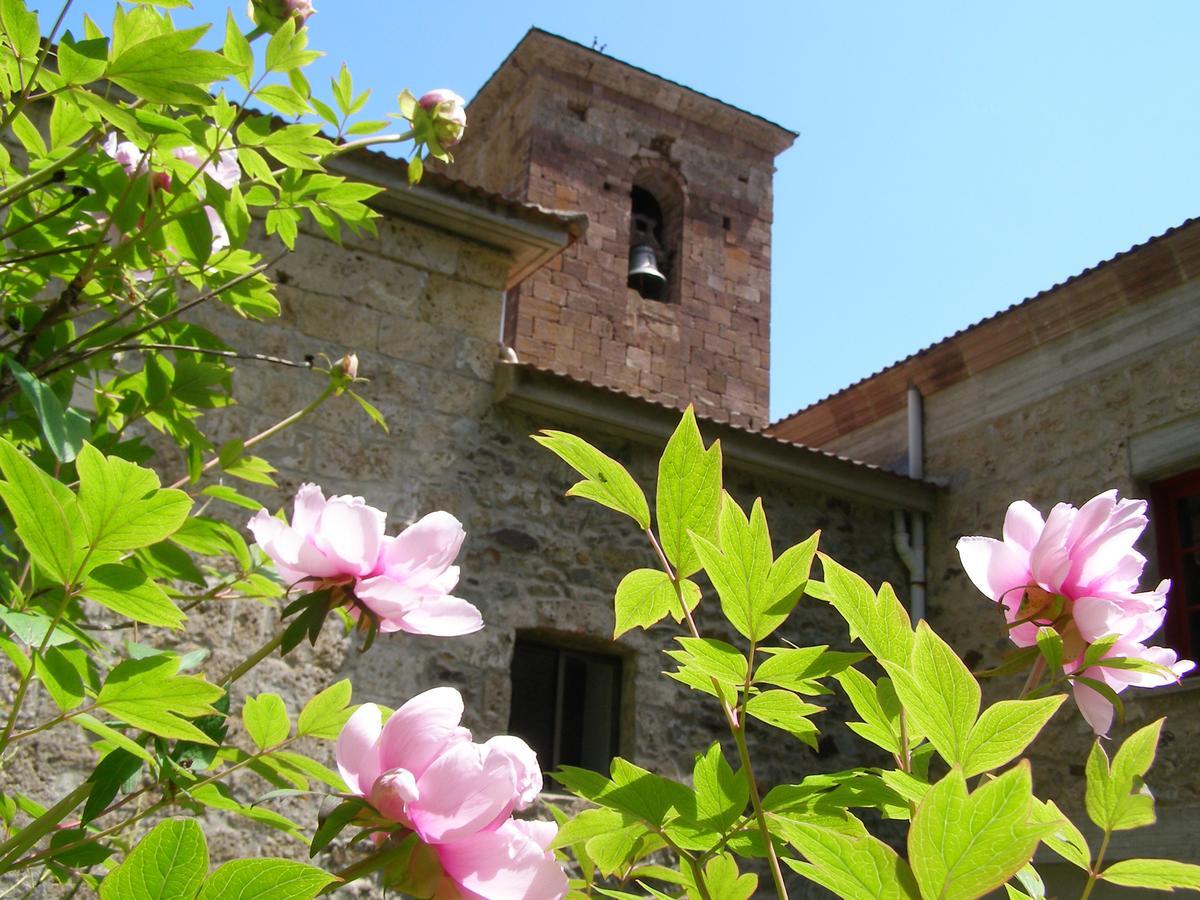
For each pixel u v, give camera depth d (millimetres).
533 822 861
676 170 13727
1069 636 999
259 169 1877
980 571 1072
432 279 6500
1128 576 1004
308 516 1028
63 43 1460
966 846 582
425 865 764
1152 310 7031
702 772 951
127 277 1973
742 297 13453
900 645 825
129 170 1889
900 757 911
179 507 978
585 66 13352
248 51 1768
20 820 4598
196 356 2186
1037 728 697
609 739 6535
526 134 13062
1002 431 7797
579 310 12352
